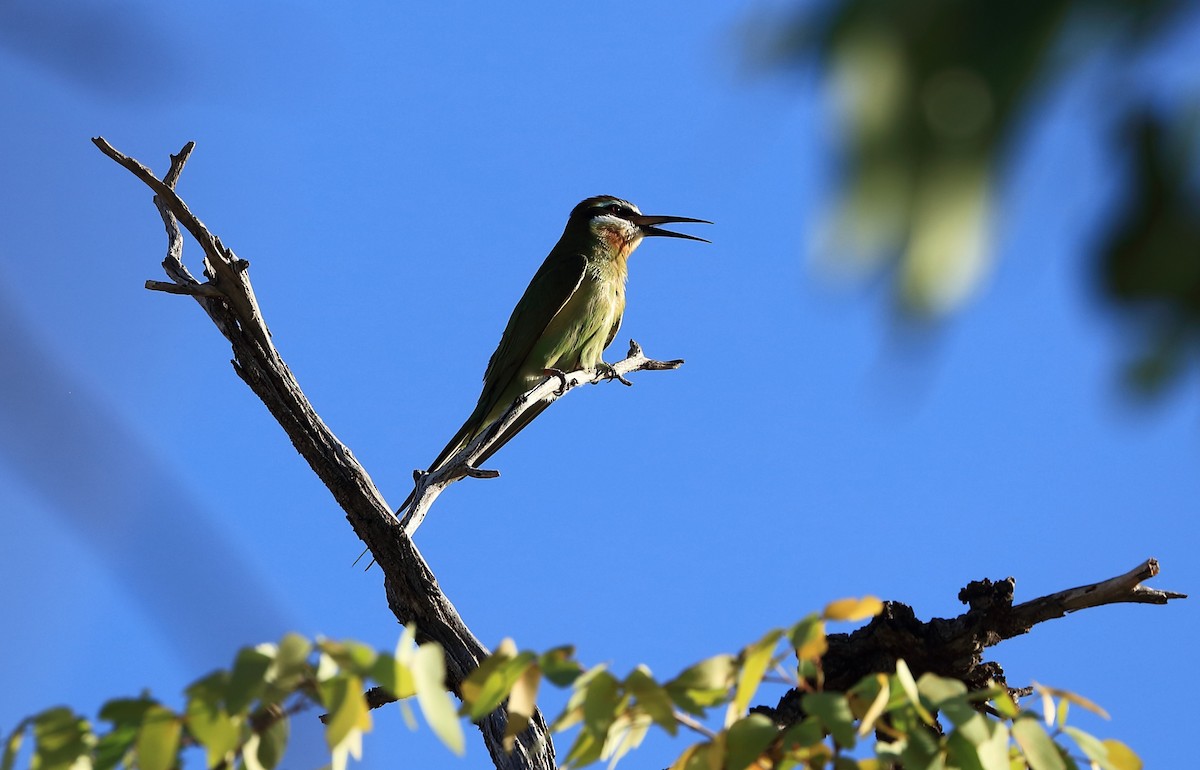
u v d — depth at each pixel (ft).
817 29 6.57
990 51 6.61
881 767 16.39
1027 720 16.30
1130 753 16.87
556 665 16.52
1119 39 6.44
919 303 6.53
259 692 14.71
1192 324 6.40
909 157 6.61
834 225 6.57
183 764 16.57
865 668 27.14
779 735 16.70
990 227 6.55
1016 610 26.53
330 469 32.50
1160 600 26.13
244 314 32.50
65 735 15.47
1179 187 6.31
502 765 29.32
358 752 15.46
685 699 16.44
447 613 32.42
